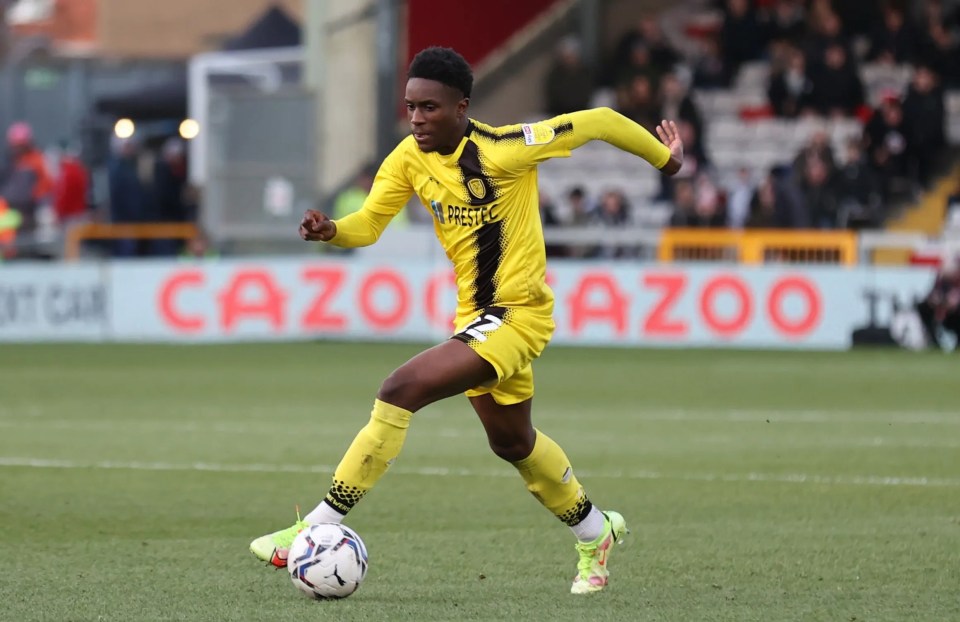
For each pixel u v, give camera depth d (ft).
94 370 187.73
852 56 271.49
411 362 67.15
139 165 321.52
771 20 284.82
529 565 77.30
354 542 67.67
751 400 159.02
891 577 74.28
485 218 67.82
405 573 75.05
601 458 117.60
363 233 70.13
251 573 74.59
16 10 427.74
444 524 89.51
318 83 263.29
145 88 335.47
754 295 218.79
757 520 91.20
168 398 159.12
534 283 68.18
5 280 227.81
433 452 120.47
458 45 295.69
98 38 430.20
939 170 265.75
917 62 286.66
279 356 204.33
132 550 80.79
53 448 121.70
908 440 128.57
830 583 72.79
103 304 227.61
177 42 429.38
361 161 262.26
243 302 224.94
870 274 218.59
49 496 98.73
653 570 76.07
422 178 68.85
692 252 229.86
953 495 100.63
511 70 301.22
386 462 67.31
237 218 262.47
